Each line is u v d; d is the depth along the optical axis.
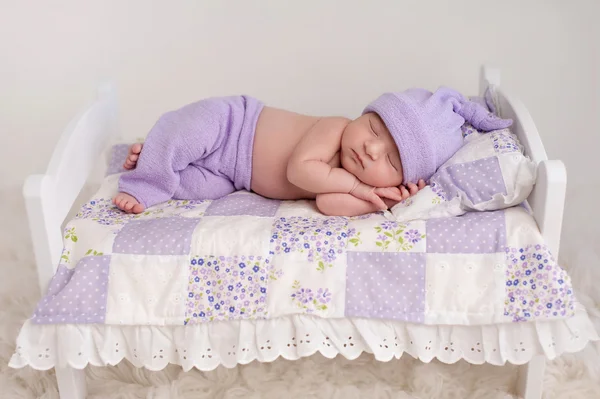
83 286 1.43
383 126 1.55
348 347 1.44
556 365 1.64
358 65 2.28
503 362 1.40
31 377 1.63
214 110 1.68
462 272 1.39
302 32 2.24
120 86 2.35
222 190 1.72
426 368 1.62
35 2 2.24
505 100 1.72
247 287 1.42
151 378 1.63
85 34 2.28
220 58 2.29
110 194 1.69
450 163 1.55
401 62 2.26
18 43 2.30
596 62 2.22
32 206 1.40
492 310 1.38
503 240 1.39
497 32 2.21
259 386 1.60
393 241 1.42
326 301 1.41
